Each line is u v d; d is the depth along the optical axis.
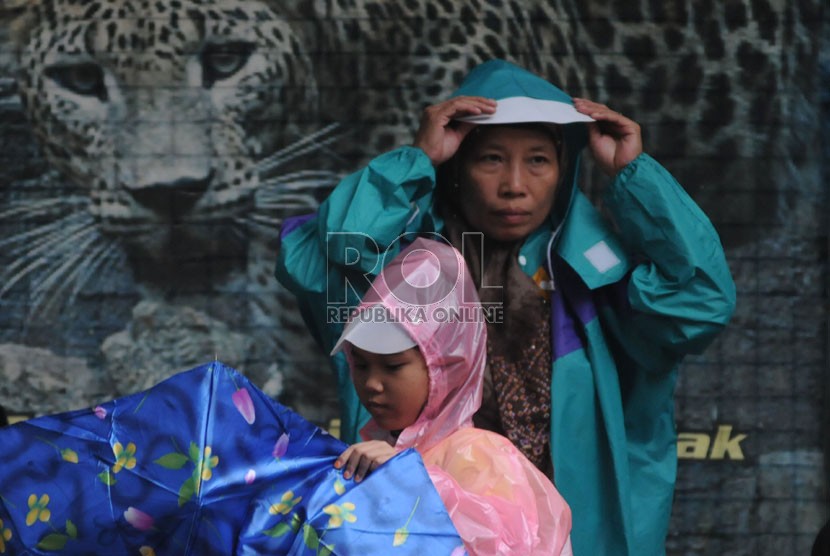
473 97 9.88
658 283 9.53
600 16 13.33
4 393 13.13
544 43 13.33
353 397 9.77
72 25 13.20
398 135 13.38
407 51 13.34
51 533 5.39
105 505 5.39
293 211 13.36
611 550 9.73
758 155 13.32
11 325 13.16
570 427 9.65
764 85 13.33
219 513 5.35
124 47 13.24
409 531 5.32
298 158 13.35
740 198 13.33
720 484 13.32
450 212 10.29
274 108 13.33
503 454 6.54
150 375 13.24
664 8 13.33
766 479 13.32
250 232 13.34
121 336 13.24
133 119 13.27
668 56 13.33
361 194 9.62
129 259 13.27
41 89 13.19
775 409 13.33
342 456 5.54
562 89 13.33
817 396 13.33
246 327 13.33
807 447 13.33
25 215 13.20
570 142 10.47
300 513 5.32
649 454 10.19
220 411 5.50
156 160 13.27
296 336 13.35
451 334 6.80
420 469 5.47
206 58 13.29
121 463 5.44
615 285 10.02
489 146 9.93
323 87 13.34
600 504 9.73
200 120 13.30
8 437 5.54
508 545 5.93
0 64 13.18
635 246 9.77
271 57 13.32
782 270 13.33
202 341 13.30
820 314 13.33
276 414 5.59
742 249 13.34
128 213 13.27
